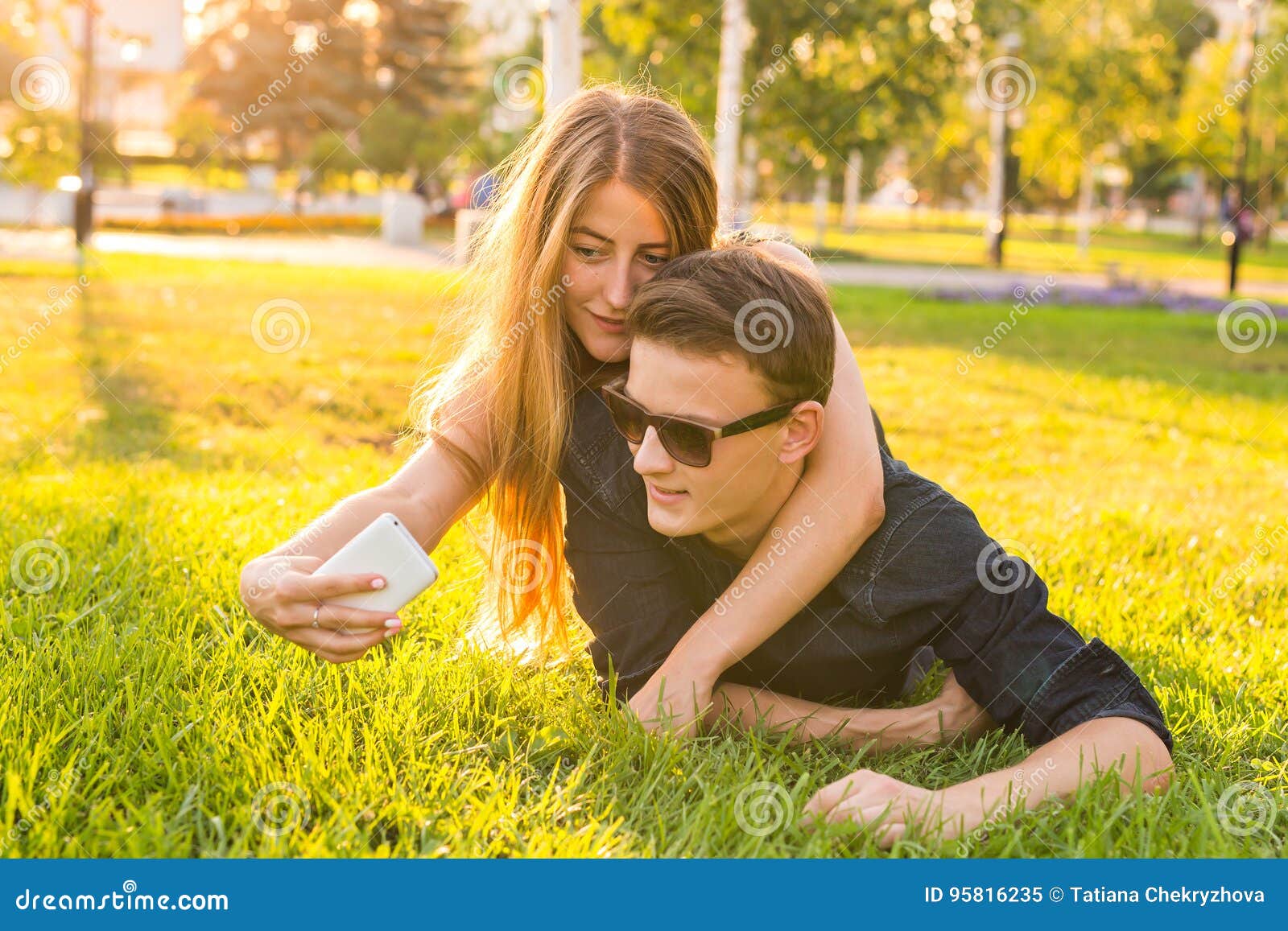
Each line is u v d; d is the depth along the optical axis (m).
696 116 13.20
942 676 2.22
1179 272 18.23
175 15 21.56
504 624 2.21
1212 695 2.29
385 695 2.02
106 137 23.00
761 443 1.78
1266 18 22.58
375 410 5.35
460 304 2.34
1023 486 4.34
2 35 12.04
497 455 2.03
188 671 2.09
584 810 1.68
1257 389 7.07
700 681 1.89
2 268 10.52
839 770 1.88
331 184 24.50
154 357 6.43
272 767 1.71
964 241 25.50
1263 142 24.72
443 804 1.65
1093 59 20.77
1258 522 3.78
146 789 1.69
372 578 1.69
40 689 1.94
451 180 23.06
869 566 1.90
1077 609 2.70
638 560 1.96
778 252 2.13
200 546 2.92
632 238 1.94
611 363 2.06
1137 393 6.71
